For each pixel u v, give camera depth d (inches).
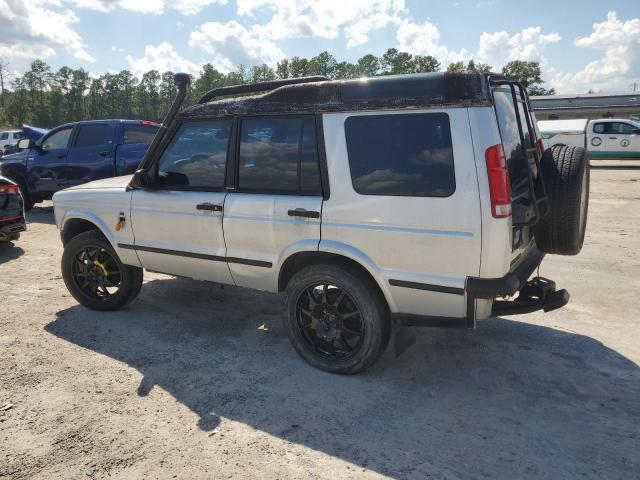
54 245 313.0
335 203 135.5
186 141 164.2
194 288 225.8
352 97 132.2
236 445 114.0
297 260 150.1
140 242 177.2
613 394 135.0
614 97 1369.3
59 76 5073.8
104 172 381.1
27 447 113.3
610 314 192.4
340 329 144.0
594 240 308.3
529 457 108.9
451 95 118.9
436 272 124.3
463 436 116.6
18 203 286.7
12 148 1091.9
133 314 194.2
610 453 110.1
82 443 114.6
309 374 146.9
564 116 1440.7
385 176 128.4
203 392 136.9
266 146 148.0
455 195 119.0
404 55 4318.4
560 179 133.5
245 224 151.1
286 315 151.5
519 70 3334.2
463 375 145.9
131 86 5492.1
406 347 146.7
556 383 141.0
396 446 113.1
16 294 218.1
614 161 948.6
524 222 122.0
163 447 113.2
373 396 134.6
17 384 140.8
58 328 180.5
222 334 175.8
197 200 160.2
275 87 161.2
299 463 107.7
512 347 164.2
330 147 135.9
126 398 133.7
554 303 134.9
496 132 117.2
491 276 119.4
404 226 126.0
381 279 132.0
